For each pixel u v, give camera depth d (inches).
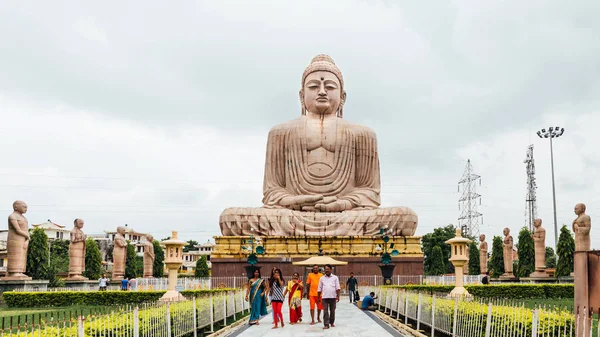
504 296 1167.6
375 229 1512.1
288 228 1505.9
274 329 628.4
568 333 405.4
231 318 795.4
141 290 1190.9
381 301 930.7
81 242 1481.3
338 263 1090.1
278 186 1678.2
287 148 1678.2
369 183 1684.3
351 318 745.6
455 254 966.4
